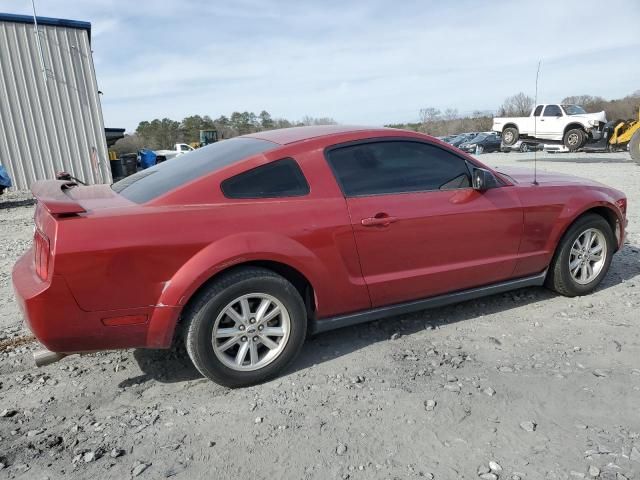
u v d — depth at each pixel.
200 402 3.00
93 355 3.65
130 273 2.77
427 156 3.76
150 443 2.61
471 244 3.79
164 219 2.87
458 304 4.37
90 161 17.45
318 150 3.39
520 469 2.31
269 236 3.05
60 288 2.66
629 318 3.95
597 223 4.34
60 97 16.70
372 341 3.71
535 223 4.05
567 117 24.11
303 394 3.03
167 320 2.86
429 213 3.57
